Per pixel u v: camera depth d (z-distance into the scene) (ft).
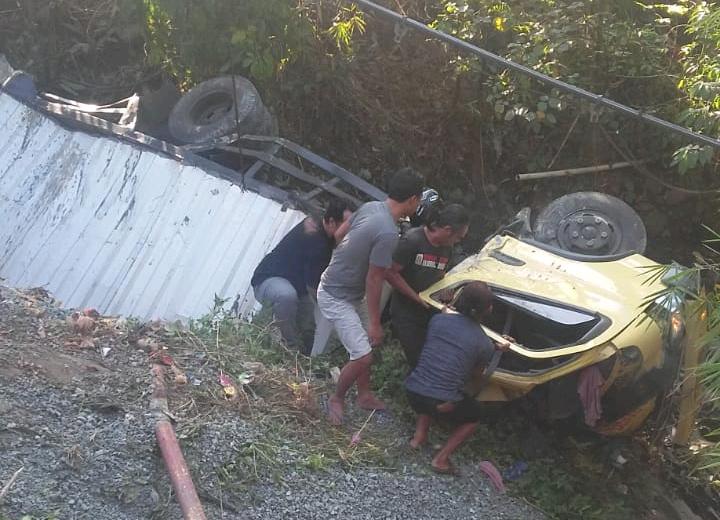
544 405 17.69
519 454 17.69
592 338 16.71
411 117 30.19
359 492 14.30
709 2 26.32
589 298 17.60
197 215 22.26
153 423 13.05
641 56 26.40
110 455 12.17
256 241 21.76
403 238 17.63
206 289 21.12
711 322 15.15
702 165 25.61
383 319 20.02
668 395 18.10
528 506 16.24
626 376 16.83
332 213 18.53
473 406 15.98
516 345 17.04
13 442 11.84
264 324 18.67
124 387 13.91
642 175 28.50
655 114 26.63
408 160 30.07
